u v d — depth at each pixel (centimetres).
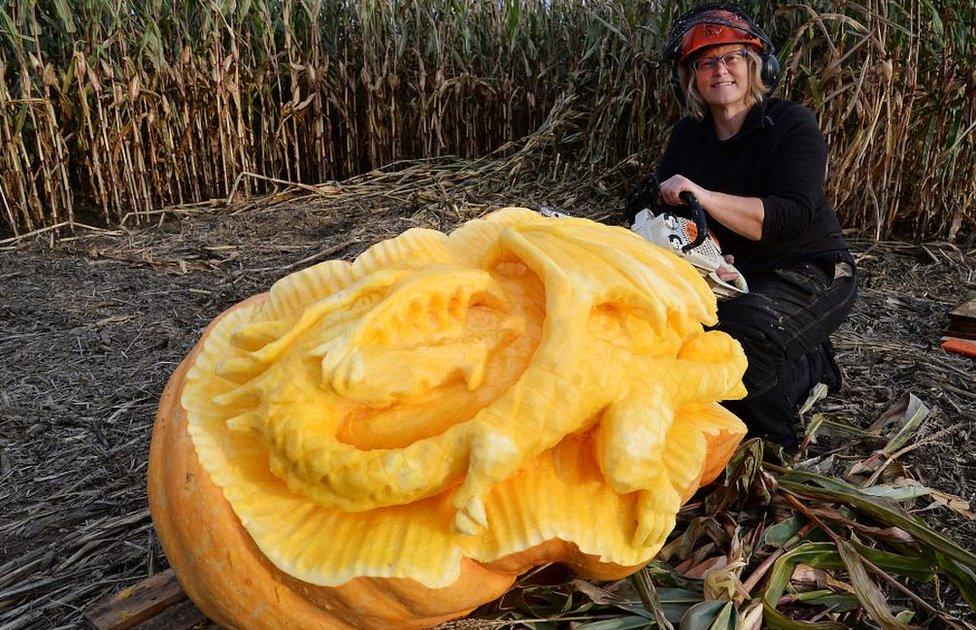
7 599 200
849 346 348
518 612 174
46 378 330
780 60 493
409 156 771
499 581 144
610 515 140
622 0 634
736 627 165
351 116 735
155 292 446
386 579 131
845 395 303
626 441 133
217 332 160
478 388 138
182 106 623
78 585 204
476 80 707
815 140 257
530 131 732
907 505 231
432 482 130
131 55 626
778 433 249
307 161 725
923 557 190
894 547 199
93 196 620
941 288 446
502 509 137
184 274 482
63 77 576
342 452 131
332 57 725
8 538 227
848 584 193
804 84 522
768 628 174
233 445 146
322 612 143
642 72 603
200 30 644
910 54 481
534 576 178
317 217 605
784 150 257
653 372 142
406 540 133
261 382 138
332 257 513
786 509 208
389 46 709
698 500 217
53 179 612
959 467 254
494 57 717
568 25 705
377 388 134
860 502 200
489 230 165
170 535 151
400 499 131
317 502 137
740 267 265
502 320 145
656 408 137
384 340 138
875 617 173
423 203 618
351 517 138
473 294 146
